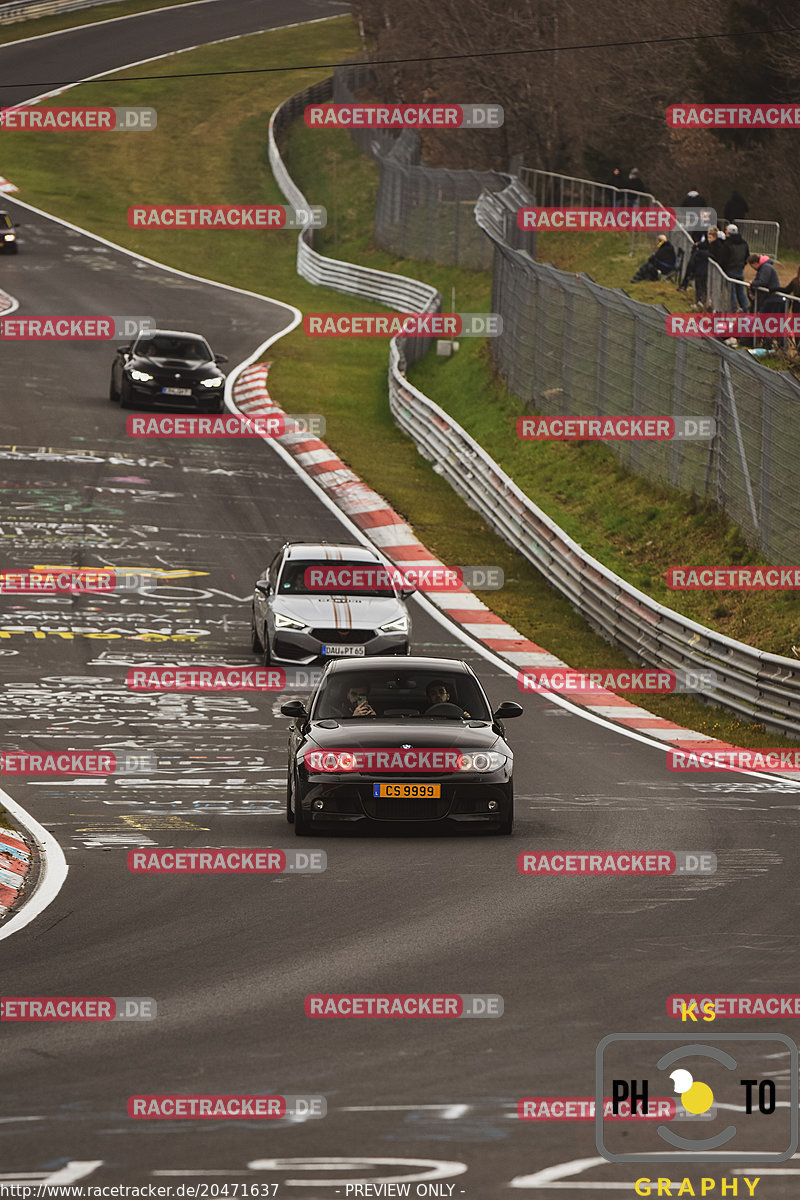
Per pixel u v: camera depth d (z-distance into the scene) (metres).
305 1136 23.52
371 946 36.22
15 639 86.56
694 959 34.94
